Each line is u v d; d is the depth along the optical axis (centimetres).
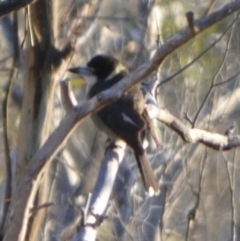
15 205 592
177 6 1461
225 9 543
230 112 1324
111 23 1391
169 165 1237
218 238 1382
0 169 1451
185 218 1310
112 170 768
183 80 1295
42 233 1188
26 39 862
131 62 1323
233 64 1330
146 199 1275
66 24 873
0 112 1332
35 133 877
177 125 838
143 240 1252
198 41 1345
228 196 1384
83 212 654
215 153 1340
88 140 1400
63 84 732
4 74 1269
